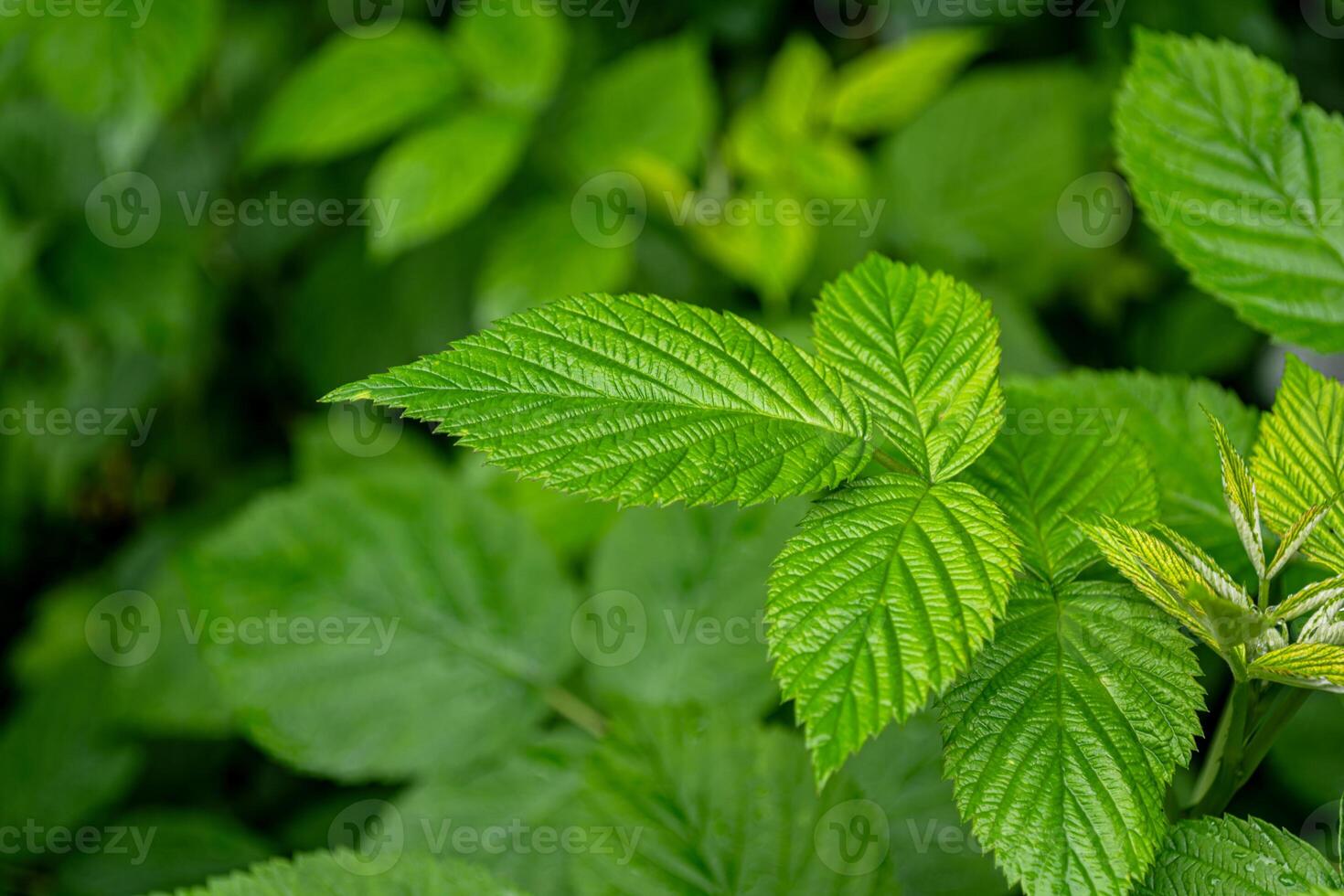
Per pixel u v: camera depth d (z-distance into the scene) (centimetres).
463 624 90
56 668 122
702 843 82
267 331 168
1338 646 75
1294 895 75
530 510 116
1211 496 82
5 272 137
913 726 83
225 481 163
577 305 77
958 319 79
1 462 164
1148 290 138
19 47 121
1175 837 77
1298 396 79
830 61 147
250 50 158
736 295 137
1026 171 132
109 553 176
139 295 142
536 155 120
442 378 76
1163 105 84
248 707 90
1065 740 76
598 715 89
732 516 89
